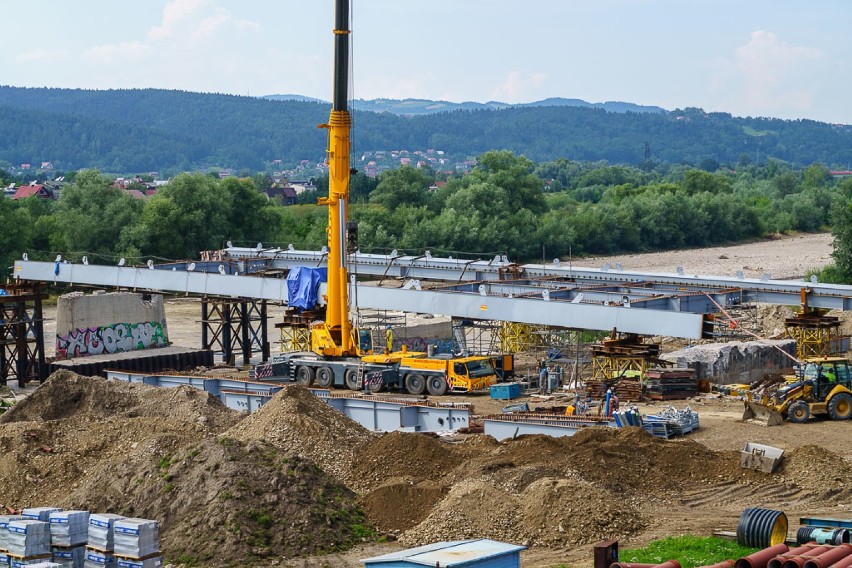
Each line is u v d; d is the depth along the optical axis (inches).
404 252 5910.4
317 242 6023.6
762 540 1325.0
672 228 7608.3
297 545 1376.7
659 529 1427.2
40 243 5590.6
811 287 2832.2
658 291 2974.9
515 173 7327.8
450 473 1625.2
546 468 1587.1
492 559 1099.9
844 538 1282.0
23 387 3026.6
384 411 2225.6
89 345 3253.0
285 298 3095.5
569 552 1343.5
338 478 1644.9
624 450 1715.1
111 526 1261.1
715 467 1699.1
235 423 2001.7
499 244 6579.7
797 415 2177.7
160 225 5698.8
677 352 2760.8
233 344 3412.9
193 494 1444.4
